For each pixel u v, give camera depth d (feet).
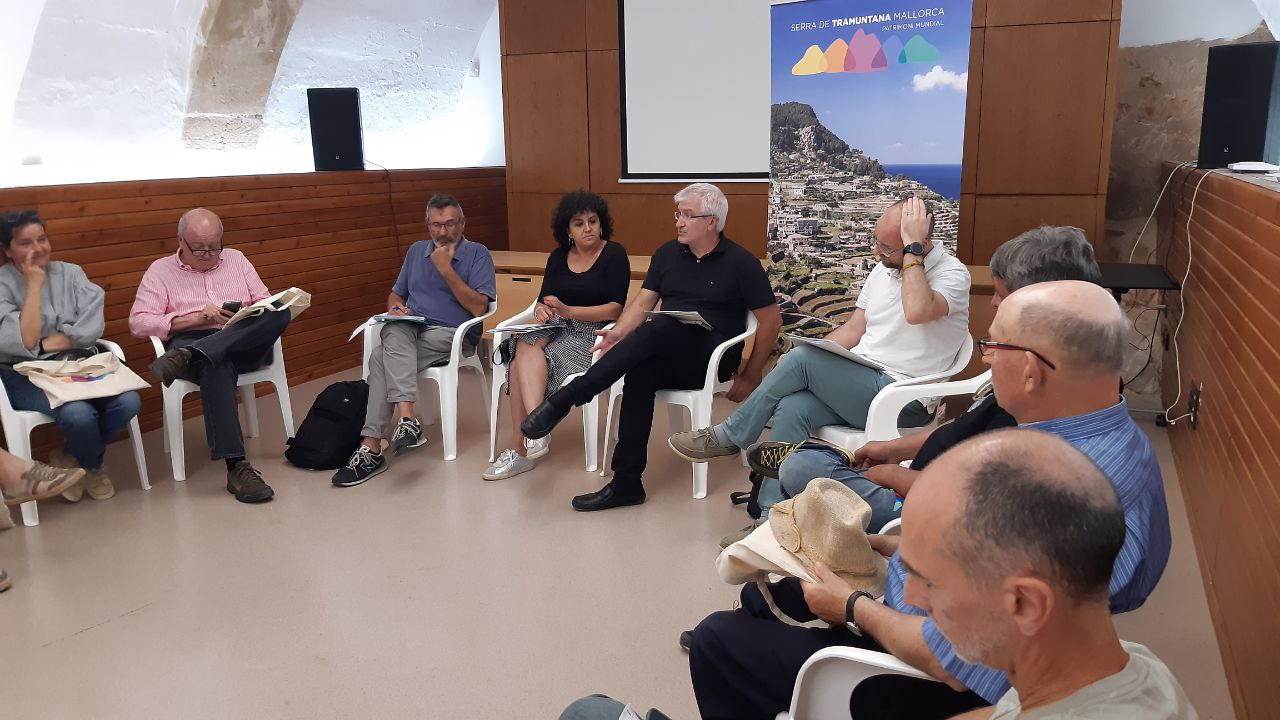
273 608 8.63
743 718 5.27
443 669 7.55
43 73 13.20
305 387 16.63
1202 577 8.87
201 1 14.34
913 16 13.03
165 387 11.84
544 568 9.37
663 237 17.48
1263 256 7.18
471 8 19.75
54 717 6.96
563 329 12.46
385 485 11.84
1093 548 2.57
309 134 18.71
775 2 14.01
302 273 16.58
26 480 9.98
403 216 18.61
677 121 16.88
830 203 14.28
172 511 11.07
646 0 16.62
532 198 18.53
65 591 9.02
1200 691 7.03
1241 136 11.78
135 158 15.70
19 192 12.19
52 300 11.41
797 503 5.47
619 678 7.38
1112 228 15.14
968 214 14.69
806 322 14.89
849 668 4.67
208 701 7.14
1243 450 7.28
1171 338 13.08
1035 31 13.74
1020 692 2.84
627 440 10.85
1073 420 4.58
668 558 9.54
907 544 2.83
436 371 12.71
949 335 9.48
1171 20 14.17
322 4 16.29
